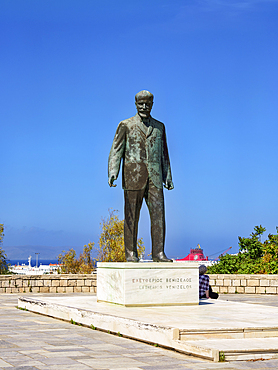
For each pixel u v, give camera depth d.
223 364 6.14
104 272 11.37
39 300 12.10
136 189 11.71
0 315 11.33
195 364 6.11
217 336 7.24
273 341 7.12
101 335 8.28
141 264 10.56
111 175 11.67
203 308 10.27
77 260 39.66
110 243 35.25
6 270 32.78
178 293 10.77
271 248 23.81
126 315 8.77
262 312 9.52
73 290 19.09
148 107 11.76
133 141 11.79
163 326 7.30
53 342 7.46
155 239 11.74
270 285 18.89
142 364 6.04
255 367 6.00
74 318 9.81
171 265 10.80
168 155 12.24
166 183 12.16
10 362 6.01
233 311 9.70
